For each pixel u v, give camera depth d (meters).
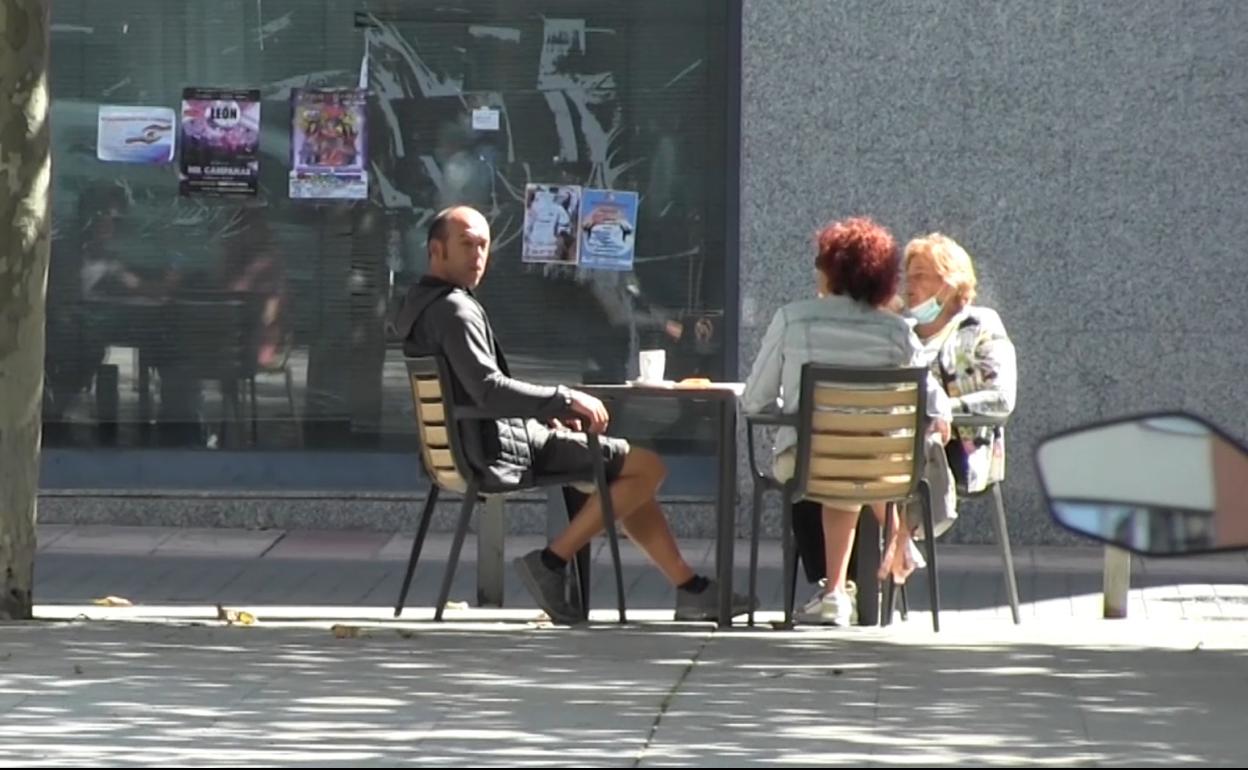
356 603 30.47
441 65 37.06
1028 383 36.34
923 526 26.69
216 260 37.25
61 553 34.69
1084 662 23.39
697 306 36.91
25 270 26.67
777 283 36.50
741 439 36.53
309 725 19.25
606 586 32.31
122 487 37.31
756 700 20.73
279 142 37.19
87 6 37.16
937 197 36.22
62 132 37.25
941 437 26.94
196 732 18.84
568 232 37.00
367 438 37.25
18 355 26.72
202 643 24.56
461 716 19.77
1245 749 18.11
